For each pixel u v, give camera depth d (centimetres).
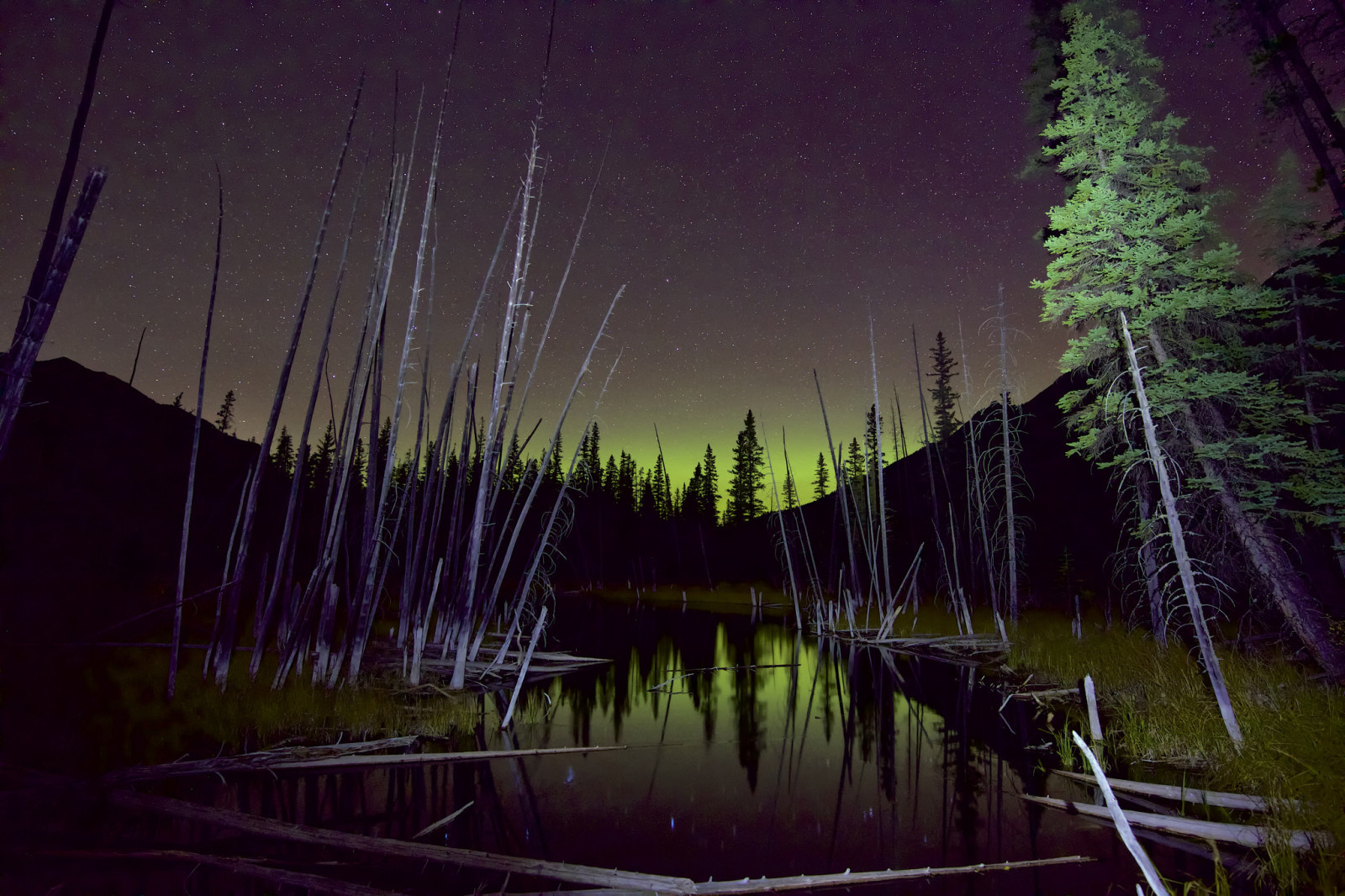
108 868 599
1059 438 4103
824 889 602
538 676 1784
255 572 2606
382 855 647
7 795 679
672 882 600
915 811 812
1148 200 1262
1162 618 1292
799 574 5344
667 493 6969
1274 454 1177
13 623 1448
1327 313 1398
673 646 2478
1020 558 2659
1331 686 952
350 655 1420
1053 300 1297
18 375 439
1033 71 1706
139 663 1276
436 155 1238
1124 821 434
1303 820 621
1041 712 1312
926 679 1800
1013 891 591
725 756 1056
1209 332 1277
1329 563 1404
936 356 4528
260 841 663
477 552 1420
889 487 5272
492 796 841
